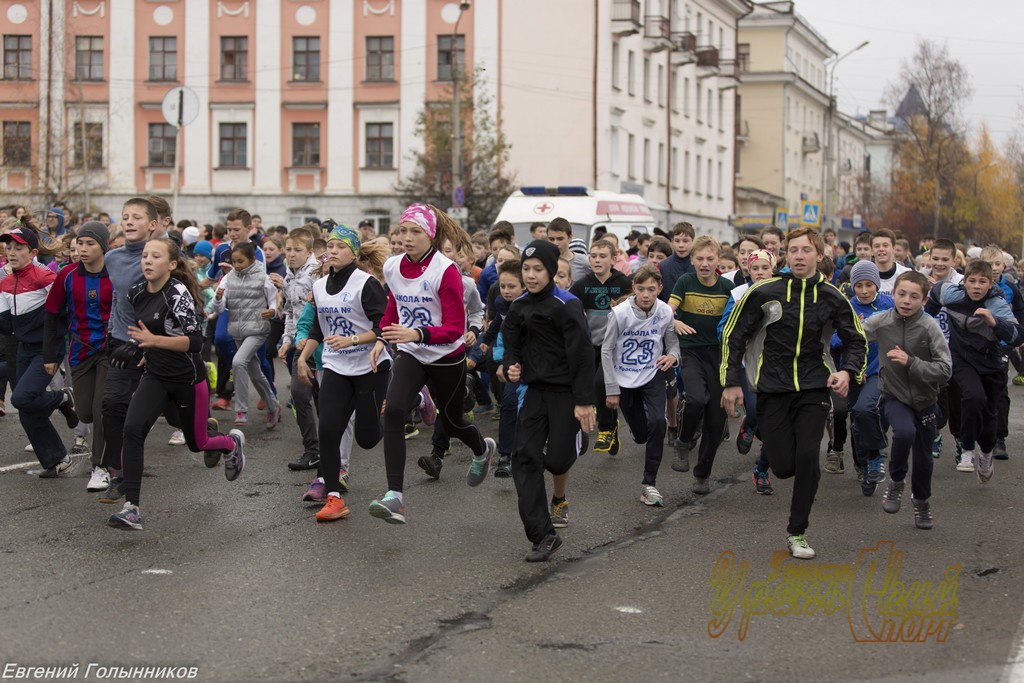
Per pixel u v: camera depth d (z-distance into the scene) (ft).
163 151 143.23
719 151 192.65
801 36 240.53
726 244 55.47
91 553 22.49
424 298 25.00
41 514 25.81
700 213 182.19
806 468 22.90
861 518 26.78
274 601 19.56
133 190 142.72
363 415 25.68
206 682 15.90
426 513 26.53
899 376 25.79
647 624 18.67
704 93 183.93
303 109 142.41
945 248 34.45
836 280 46.37
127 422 24.32
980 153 215.31
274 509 26.63
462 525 25.38
